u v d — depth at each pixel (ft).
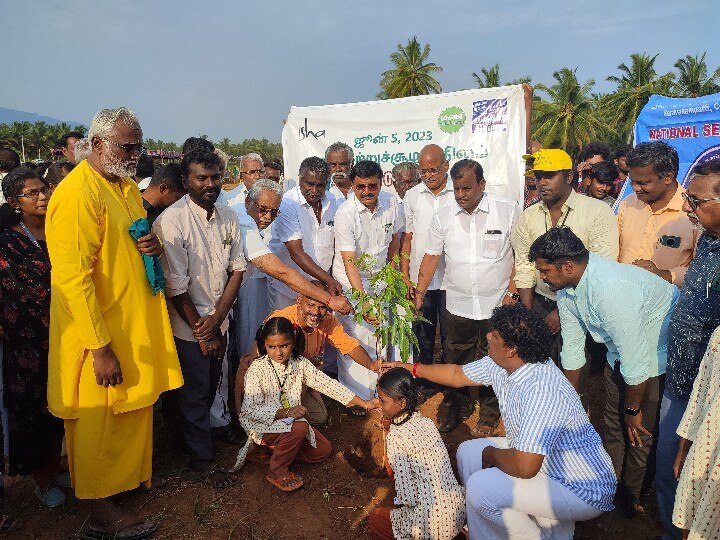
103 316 10.23
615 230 12.82
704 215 8.32
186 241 11.56
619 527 11.27
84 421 10.26
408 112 22.33
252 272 16.63
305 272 15.75
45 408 11.54
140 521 10.78
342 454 13.96
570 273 9.96
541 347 9.21
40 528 11.04
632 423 10.37
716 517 6.88
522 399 9.12
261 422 12.31
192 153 11.27
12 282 10.98
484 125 21.09
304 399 14.48
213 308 12.26
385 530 10.59
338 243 15.66
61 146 22.31
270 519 11.31
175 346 11.81
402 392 9.94
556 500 9.27
